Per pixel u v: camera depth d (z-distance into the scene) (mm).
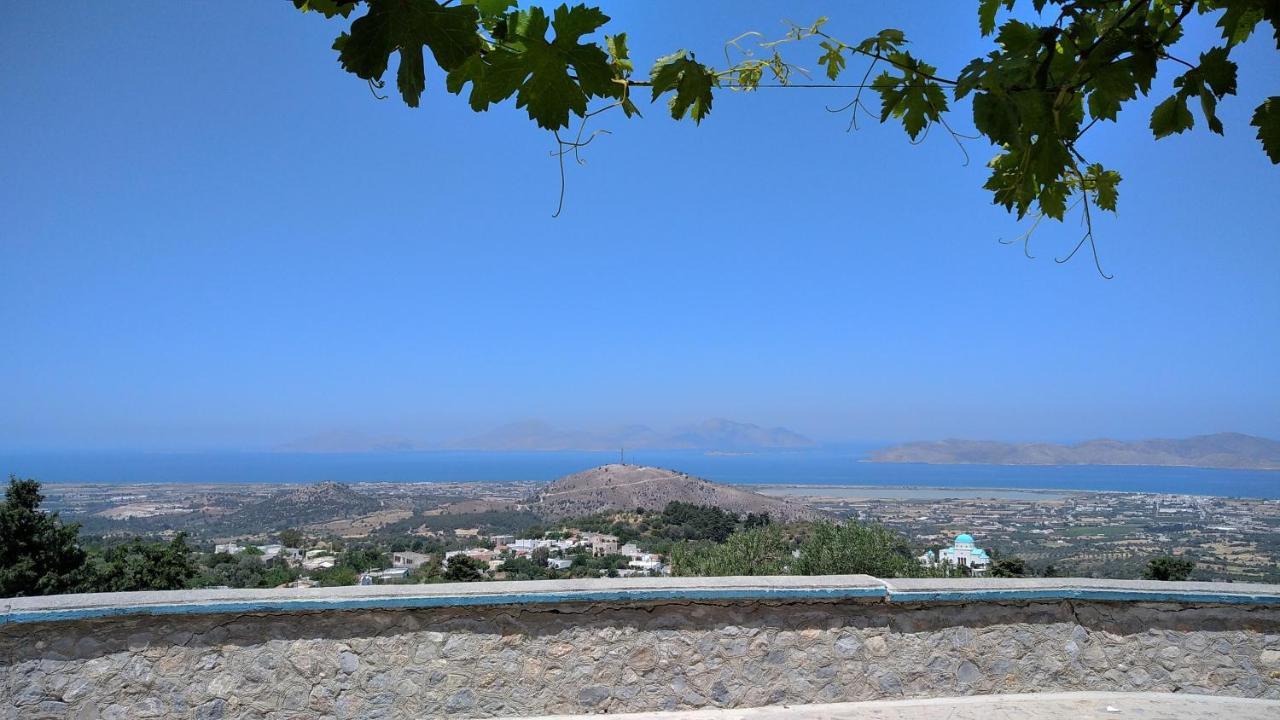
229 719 3658
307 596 3723
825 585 4078
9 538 11633
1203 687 4289
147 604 3607
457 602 3814
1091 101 1860
